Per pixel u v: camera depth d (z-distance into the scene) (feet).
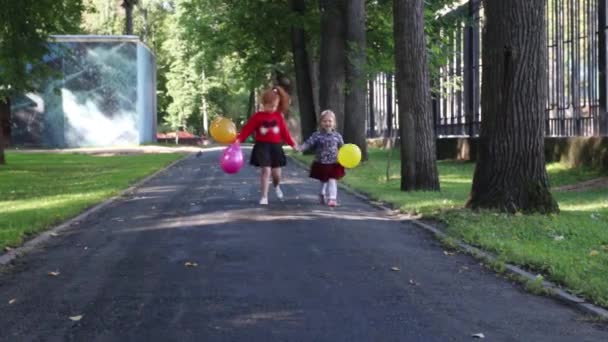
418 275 25.49
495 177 40.40
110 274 25.72
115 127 186.91
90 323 19.40
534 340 17.90
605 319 19.63
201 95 249.14
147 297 22.18
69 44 183.21
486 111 40.73
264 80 147.84
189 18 152.87
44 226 38.32
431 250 30.58
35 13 85.20
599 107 72.23
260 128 44.68
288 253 29.09
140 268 26.61
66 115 185.06
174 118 249.55
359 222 38.47
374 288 23.36
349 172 81.71
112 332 18.54
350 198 53.42
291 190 56.80
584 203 48.70
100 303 21.54
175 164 108.99
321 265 26.86
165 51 264.52
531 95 39.73
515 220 37.11
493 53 40.06
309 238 32.63
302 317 19.86
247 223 37.04
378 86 161.58
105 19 238.89
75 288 23.63
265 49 140.36
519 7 39.24
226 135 42.42
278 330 18.60
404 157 58.34
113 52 185.37
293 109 172.76
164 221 38.75
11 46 86.17
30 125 184.34
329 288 23.30
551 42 84.07
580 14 79.36
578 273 24.39
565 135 80.84
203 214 40.93
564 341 17.84
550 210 39.91
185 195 53.93
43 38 88.79
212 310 20.58
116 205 49.14
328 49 101.50
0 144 107.65
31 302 21.85
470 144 100.58
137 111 187.52
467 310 20.76
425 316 20.06
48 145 184.75
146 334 18.31
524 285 23.86
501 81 39.91
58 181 74.18
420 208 43.29
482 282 24.50
